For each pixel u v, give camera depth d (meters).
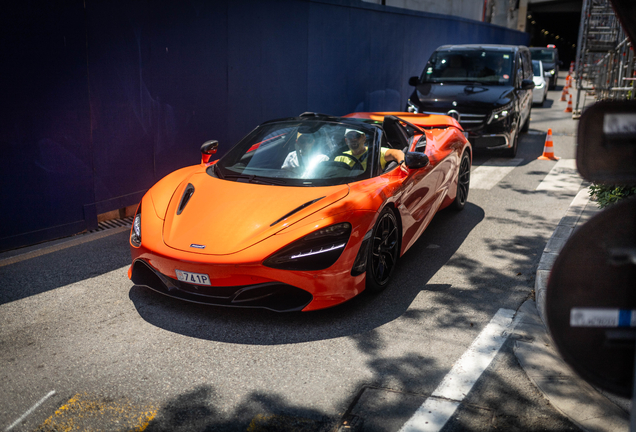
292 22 8.14
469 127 8.70
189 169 4.46
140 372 2.78
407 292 3.84
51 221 4.98
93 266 4.33
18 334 3.20
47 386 2.66
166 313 3.47
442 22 14.55
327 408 2.48
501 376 2.75
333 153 4.12
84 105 5.11
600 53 16.86
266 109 7.88
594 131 1.18
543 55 25.31
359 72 10.40
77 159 5.12
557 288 1.16
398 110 12.49
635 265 1.14
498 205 6.23
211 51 6.66
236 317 3.41
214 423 2.37
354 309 3.55
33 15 4.54
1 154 4.48
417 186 4.40
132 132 5.70
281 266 3.15
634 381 1.16
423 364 2.87
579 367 1.17
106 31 5.23
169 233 3.44
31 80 4.60
